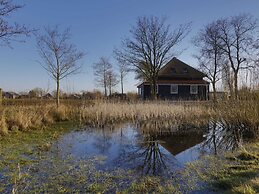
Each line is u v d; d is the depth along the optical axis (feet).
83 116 55.21
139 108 57.77
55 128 43.75
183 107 55.26
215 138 36.55
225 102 46.62
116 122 53.67
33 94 88.79
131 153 27.40
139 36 131.95
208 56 132.36
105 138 36.42
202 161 23.39
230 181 17.15
